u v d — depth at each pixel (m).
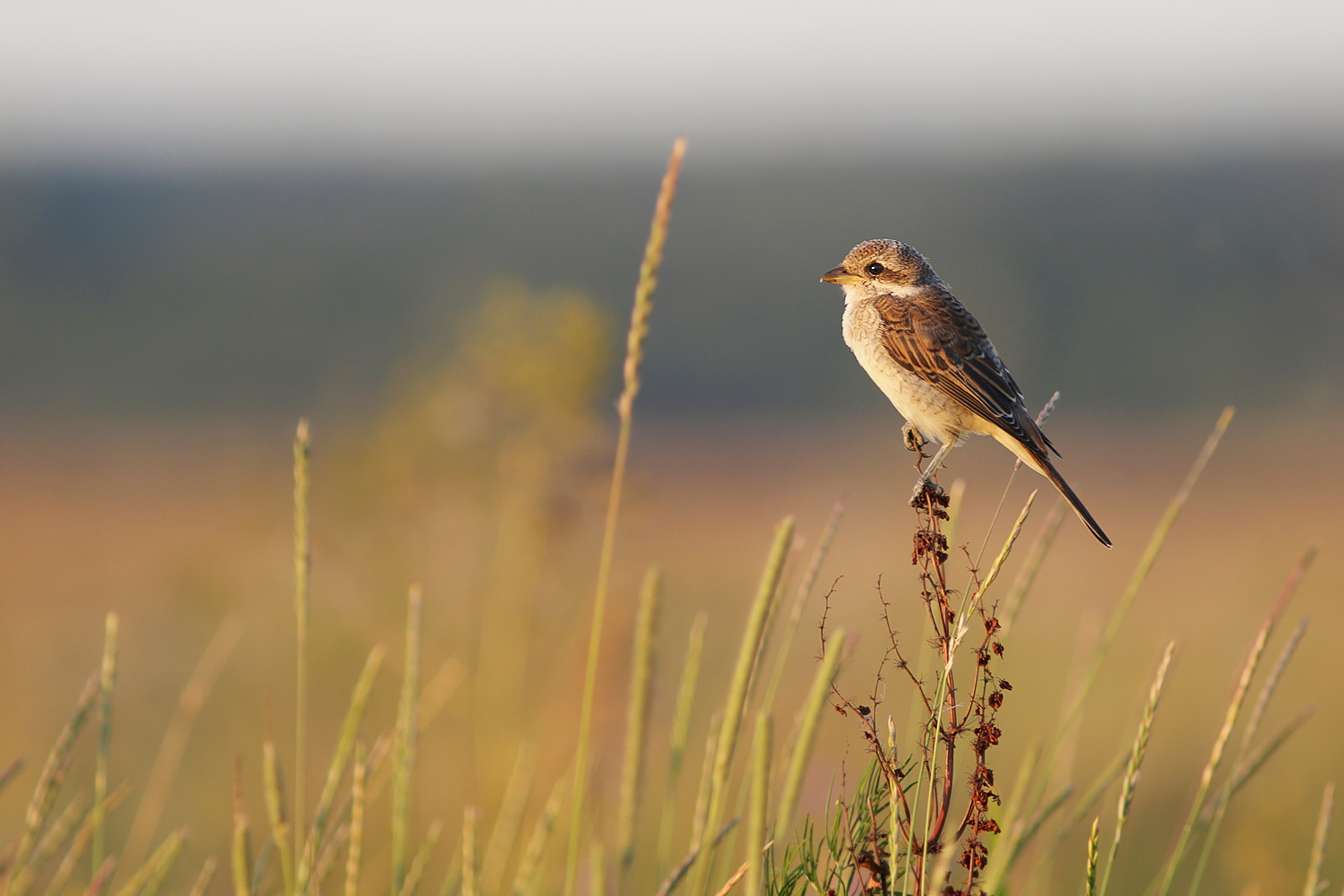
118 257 125.06
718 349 101.06
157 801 6.18
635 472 11.68
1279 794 9.55
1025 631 17.17
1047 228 125.75
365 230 149.75
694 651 4.24
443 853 8.81
